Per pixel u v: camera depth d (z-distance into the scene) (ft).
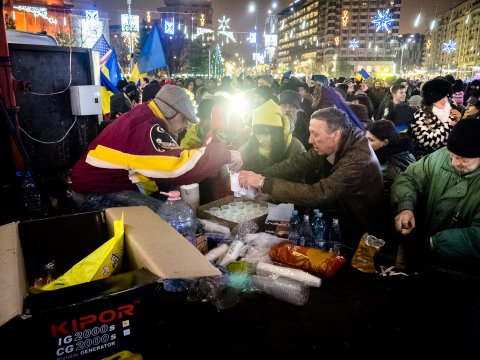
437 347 4.86
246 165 10.91
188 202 8.45
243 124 12.39
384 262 6.91
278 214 8.31
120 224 5.07
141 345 3.97
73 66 14.49
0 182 12.07
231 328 5.20
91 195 8.15
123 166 7.66
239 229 7.57
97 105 14.71
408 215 7.59
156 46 25.68
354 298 5.84
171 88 8.29
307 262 6.30
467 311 5.44
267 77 32.04
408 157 10.22
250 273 6.33
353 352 4.80
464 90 38.45
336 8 399.24
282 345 4.91
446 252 6.88
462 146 7.08
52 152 14.14
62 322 3.54
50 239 5.58
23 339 3.40
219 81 58.95
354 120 11.89
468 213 7.55
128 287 3.81
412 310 5.54
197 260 4.39
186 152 7.43
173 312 5.41
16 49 12.76
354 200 8.08
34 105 13.50
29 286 4.99
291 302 5.72
